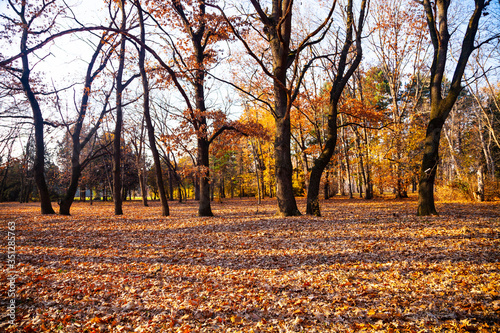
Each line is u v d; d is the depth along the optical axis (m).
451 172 30.34
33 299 4.95
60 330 4.04
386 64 27.44
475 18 11.14
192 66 15.59
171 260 7.48
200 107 16.41
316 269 6.19
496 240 7.16
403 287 4.91
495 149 30.30
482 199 18.52
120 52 17.61
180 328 4.03
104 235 10.60
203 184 16.69
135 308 4.72
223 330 3.98
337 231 9.60
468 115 34.47
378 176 26.50
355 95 28.67
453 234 8.09
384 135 24.84
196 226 12.24
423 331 3.58
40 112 17.81
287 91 10.84
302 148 25.02
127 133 30.05
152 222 14.05
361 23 13.43
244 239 9.29
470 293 4.42
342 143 31.47
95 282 5.82
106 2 16.69
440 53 11.75
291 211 13.88
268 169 37.09
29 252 7.99
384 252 6.98
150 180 52.66
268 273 6.19
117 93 18.06
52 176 41.12
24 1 15.68
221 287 5.54
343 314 4.16
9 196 50.41
